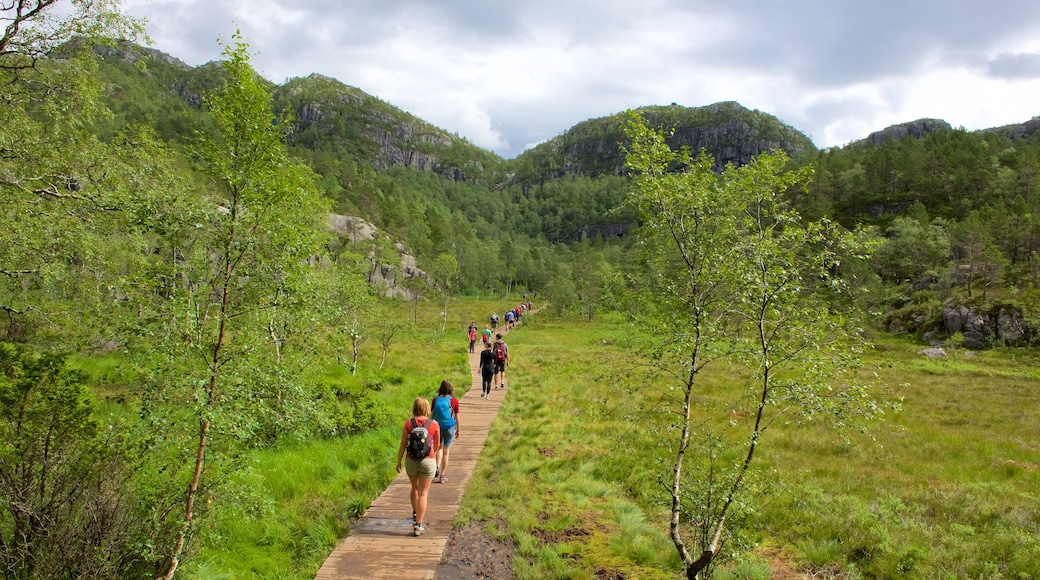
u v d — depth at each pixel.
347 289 17.94
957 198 105.31
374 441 11.20
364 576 6.19
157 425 5.17
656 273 6.50
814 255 5.51
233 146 5.49
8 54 10.02
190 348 5.25
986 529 8.22
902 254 82.50
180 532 5.14
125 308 5.26
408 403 15.69
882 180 116.44
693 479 6.30
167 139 91.88
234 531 6.79
